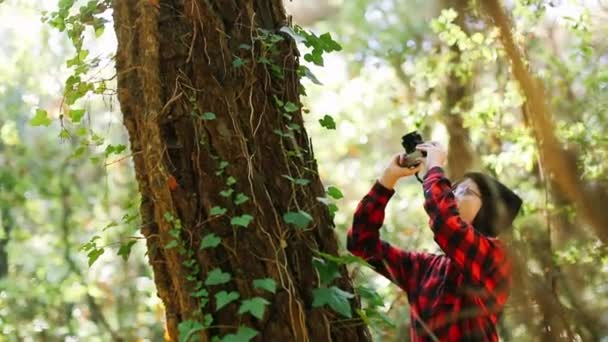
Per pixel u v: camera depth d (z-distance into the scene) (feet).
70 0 9.11
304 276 7.93
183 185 7.84
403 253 9.77
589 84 13.04
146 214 8.10
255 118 8.12
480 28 13.28
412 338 9.41
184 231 7.78
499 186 9.62
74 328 22.35
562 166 10.01
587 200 9.93
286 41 8.62
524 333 9.55
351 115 25.64
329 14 27.55
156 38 8.02
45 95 23.47
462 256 8.75
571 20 13.10
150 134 7.91
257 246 7.75
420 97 17.33
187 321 7.59
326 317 7.90
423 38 20.35
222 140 7.91
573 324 9.91
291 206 8.05
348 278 8.35
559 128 11.83
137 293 22.97
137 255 23.00
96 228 22.81
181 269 7.73
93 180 22.52
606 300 10.41
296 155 8.27
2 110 23.57
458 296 9.02
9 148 23.48
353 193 26.32
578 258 10.95
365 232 9.60
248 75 8.20
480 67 15.15
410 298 9.55
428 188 8.98
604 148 11.91
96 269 23.06
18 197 23.26
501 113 14.53
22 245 24.09
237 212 7.80
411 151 9.51
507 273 9.06
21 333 21.71
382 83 22.29
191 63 8.04
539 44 13.05
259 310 7.27
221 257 7.73
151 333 22.58
